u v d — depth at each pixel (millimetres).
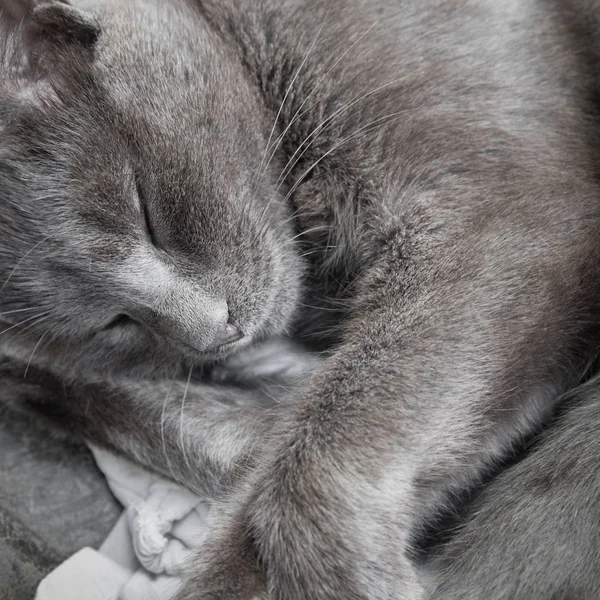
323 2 327
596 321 307
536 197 304
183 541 325
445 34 326
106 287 302
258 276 317
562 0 354
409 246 302
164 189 296
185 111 306
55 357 342
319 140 321
